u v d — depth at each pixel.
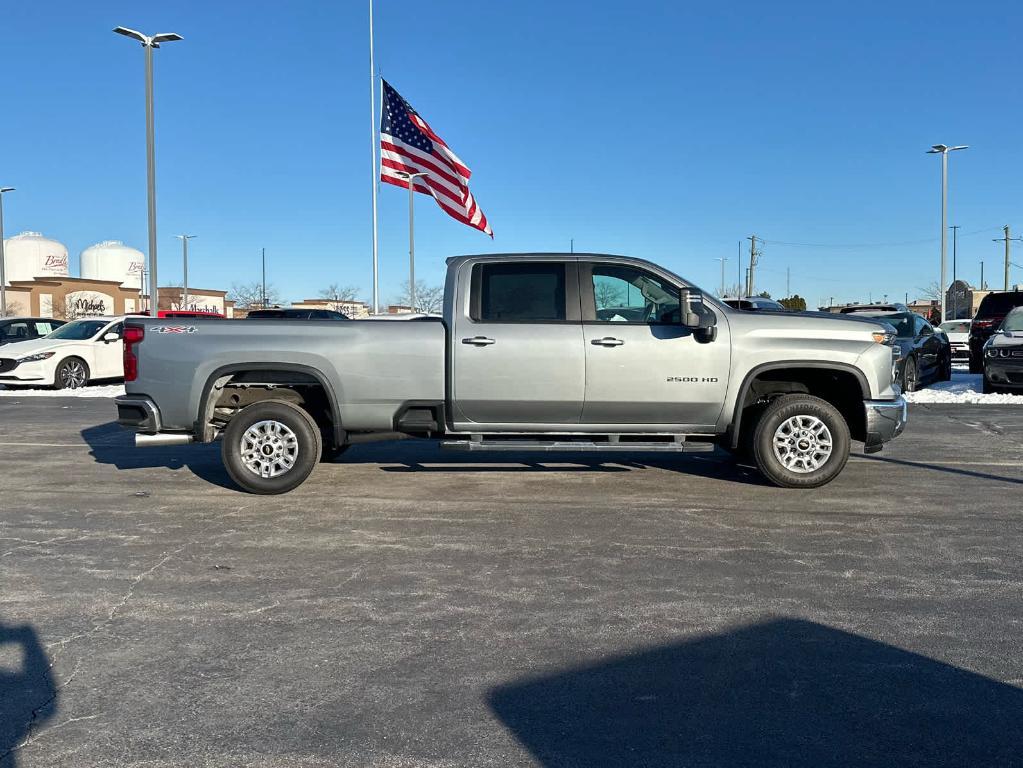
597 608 4.45
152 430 7.23
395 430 7.36
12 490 7.46
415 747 3.07
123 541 5.78
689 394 7.16
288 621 4.28
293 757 3.00
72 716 3.30
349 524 6.22
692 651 3.90
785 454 7.33
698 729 3.19
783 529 6.04
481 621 4.27
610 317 7.24
